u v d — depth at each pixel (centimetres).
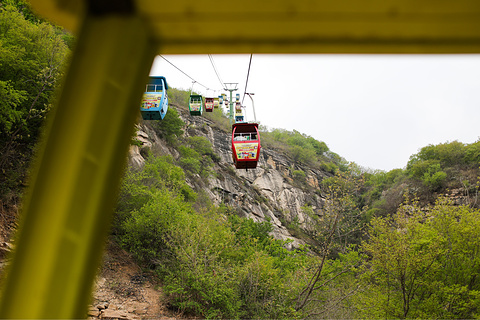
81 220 66
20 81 1159
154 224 1251
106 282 1011
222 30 76
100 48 72
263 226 2344
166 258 1184
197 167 4031
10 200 1001
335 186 1110
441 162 5097
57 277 63
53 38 1304
